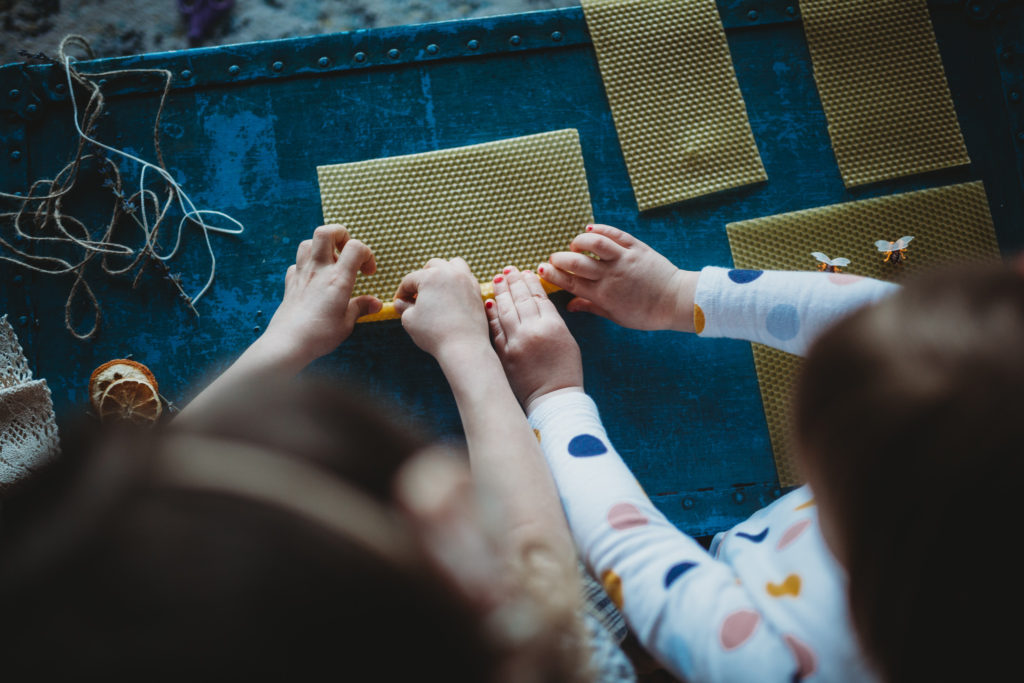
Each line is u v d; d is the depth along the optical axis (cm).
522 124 105
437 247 101
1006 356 39
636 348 102
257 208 103
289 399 35
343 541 29
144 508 28
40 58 104
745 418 101
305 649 28
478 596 35
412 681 30
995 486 39
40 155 103
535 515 70
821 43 107
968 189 104
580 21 106
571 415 82
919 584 43
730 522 99
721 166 104
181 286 102
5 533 30
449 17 142
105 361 100
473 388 83
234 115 104
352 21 141
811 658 55
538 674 37
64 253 102
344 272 93
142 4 139
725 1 107
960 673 44
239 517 28
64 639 27
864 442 42
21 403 89
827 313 80
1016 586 41
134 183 103
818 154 106
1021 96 107
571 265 95
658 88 105
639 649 91
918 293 45
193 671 27
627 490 71
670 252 104
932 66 107
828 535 50
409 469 35
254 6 140
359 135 104
